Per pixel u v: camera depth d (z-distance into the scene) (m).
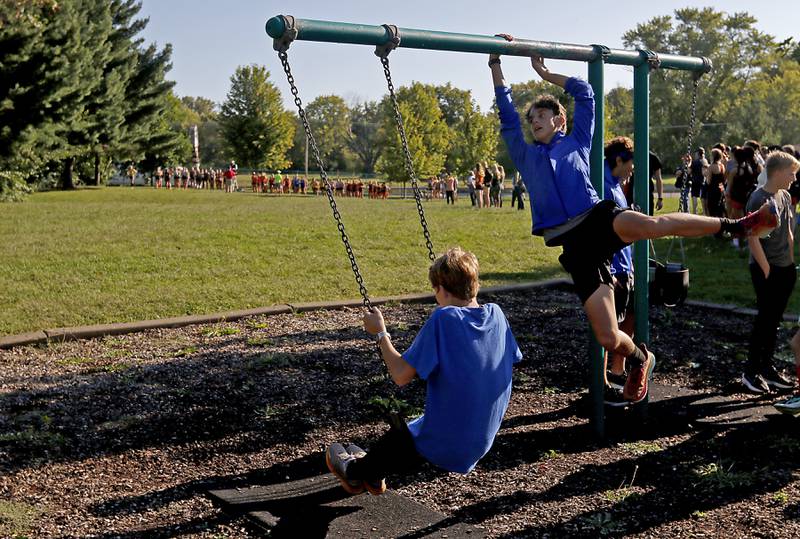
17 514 4.18
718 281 11.66
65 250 13.98
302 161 118.56
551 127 4.62
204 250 14.30
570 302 10.40
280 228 18.06
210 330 8.59
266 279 11.58
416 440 3.75
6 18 32.06
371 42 4.36
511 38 4.81
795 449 5.17
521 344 8.00
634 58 5.46
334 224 19.41
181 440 5.31
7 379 6.60
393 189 58.94
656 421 5.77
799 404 5.51
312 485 4.61
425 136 68.38
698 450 5.18
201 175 64.81
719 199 14.62
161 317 9.09
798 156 12.77
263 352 7.50
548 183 4.48
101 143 48.84
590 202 4.46
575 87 4.71
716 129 67.56
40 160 36.47
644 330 5.75
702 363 7.43
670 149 68.81
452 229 18.58
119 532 4.03
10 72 33.28
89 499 4.42
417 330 8.66
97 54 46.62
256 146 79.06
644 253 5.69
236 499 4.38
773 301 6.38
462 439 3.66
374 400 6.12
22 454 4.98
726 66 68.75
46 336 7.98
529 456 5.06
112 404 5.95
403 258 13.88
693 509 4.25
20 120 33.81
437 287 3.81
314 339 8.16
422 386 6.57
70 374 6.75
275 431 5.51
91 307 9.41
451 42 4.58
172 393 6.22
